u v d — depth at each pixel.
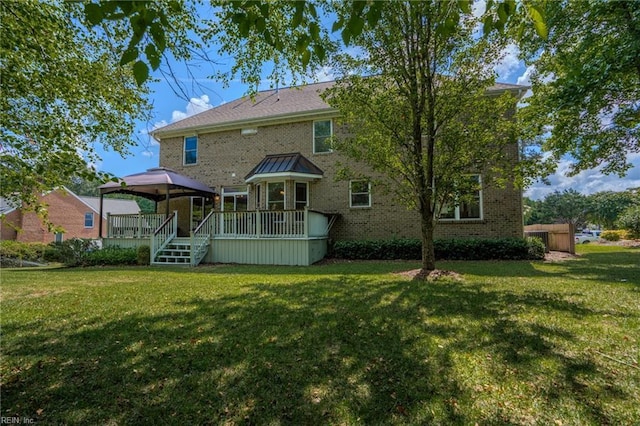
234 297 5.48
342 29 2.36
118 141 5.55
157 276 8.14
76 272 9.37
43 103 4.30
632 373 2.63
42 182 3.45
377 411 2.23
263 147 14.26
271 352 3.19
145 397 2.45
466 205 11.70
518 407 2.23
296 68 6.55
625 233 24.88
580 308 4.36
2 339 3.62
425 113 7.34
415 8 6.20
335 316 4.27
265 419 2.18
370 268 9.07
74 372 2.84
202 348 3.31
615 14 8.80
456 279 6.77
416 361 2.93
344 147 7.98
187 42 4.88
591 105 9.91
